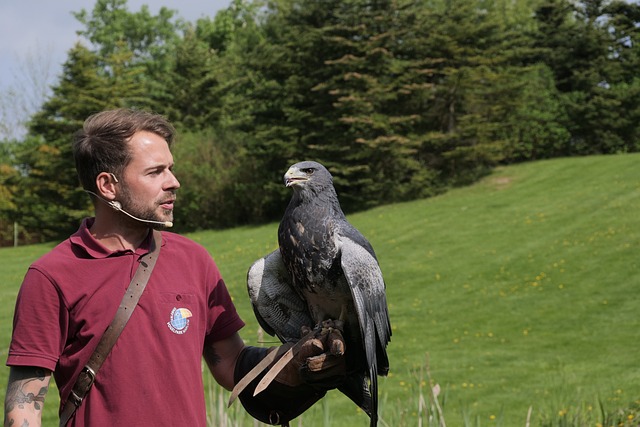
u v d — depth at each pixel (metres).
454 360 13.28
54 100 36.50
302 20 34.41
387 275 21.03
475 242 23.55
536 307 16.61
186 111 41.28
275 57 34.50
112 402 2.59
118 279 2.67
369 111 33.06
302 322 3.35
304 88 34.19
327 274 3.19
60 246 2.70
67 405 2.62
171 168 2.82
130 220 2.71
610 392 10.33
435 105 34.91
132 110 2.79
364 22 33.53
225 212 36.16
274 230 32.72
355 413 10.05
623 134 38.75
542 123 38.06
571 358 12.78
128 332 2.62
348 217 31.22
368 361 3.02
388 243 24.92
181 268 2.83
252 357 3.03
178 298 2.75
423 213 29.56
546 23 40.25
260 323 3.35
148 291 2.69
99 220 2.75
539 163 35.28
